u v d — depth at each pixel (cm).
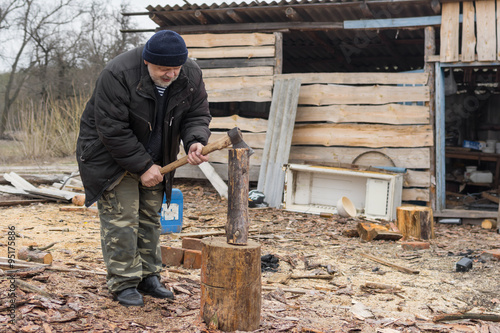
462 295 451
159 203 365
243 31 1088
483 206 1002
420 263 570
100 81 316
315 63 1467
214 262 304
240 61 1077
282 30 1059
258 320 314
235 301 303
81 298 339
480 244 700
